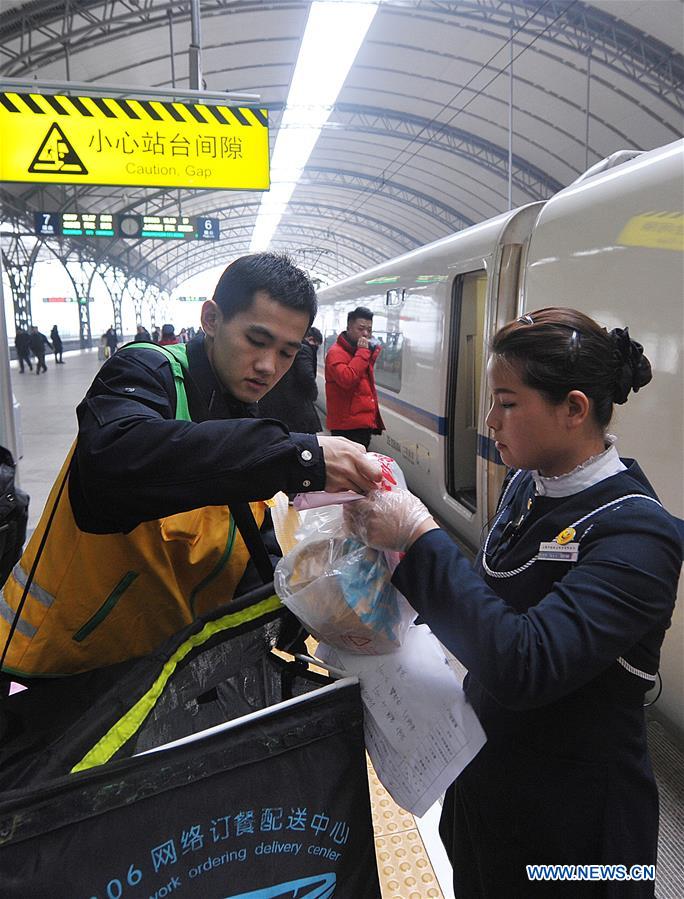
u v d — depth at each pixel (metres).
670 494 2.30
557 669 0.92
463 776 1.23
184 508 1.02
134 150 5.45
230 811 0.84
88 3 11.81
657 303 2.40
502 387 1.08
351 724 0.94
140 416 1.06
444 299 4.74
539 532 1.11
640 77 14.33
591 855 1.09
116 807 0.75
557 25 13.56
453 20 14.13
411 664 1.09
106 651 1.28
